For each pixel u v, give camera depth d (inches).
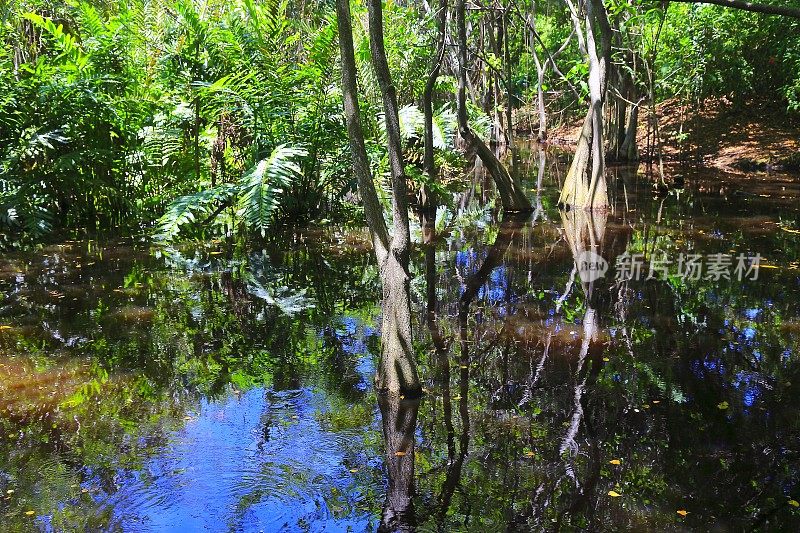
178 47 352.8
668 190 459.8
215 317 204.8
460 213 397.7
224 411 141.2
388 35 430.3
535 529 101.2
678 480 115.9
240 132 386.6
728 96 639.8
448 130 447.2
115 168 341.1
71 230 331.0
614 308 213.3
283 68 362.0
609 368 165.0
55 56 371.6
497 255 289.7
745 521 104.0
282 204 374.3
